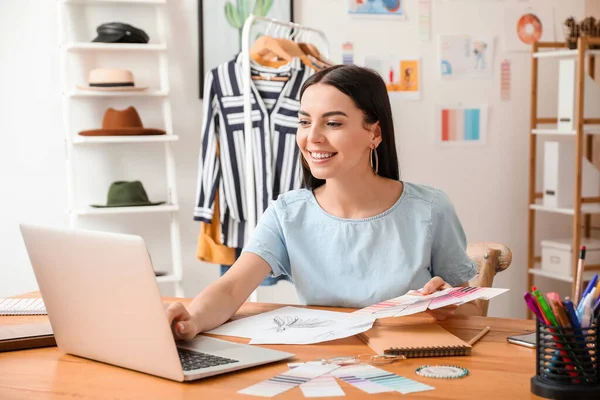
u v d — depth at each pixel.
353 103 1.66
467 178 4.13
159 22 3.39
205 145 3.15
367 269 1.78
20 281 3.54
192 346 1.43
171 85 3.59
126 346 1.31
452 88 4.05
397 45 3.92
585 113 3.86
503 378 1.22
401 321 1.59
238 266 1.76
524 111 4.22
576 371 1.12
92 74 3.31
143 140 3.27
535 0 4.19
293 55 3.28
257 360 1.32
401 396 1.14
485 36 4.09
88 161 3.53
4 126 3.47
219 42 3.60
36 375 1.32
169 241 3.66
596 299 1.16
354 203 1.80
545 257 4.05
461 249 1.84
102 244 1.28
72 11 3.42
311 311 1.72
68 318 1.41
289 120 3.10
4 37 3.44
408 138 3.99
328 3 3.78
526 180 4.27
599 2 4.29
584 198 3.98
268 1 3.65
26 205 3.52
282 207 1.84
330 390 1.17
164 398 1.17
